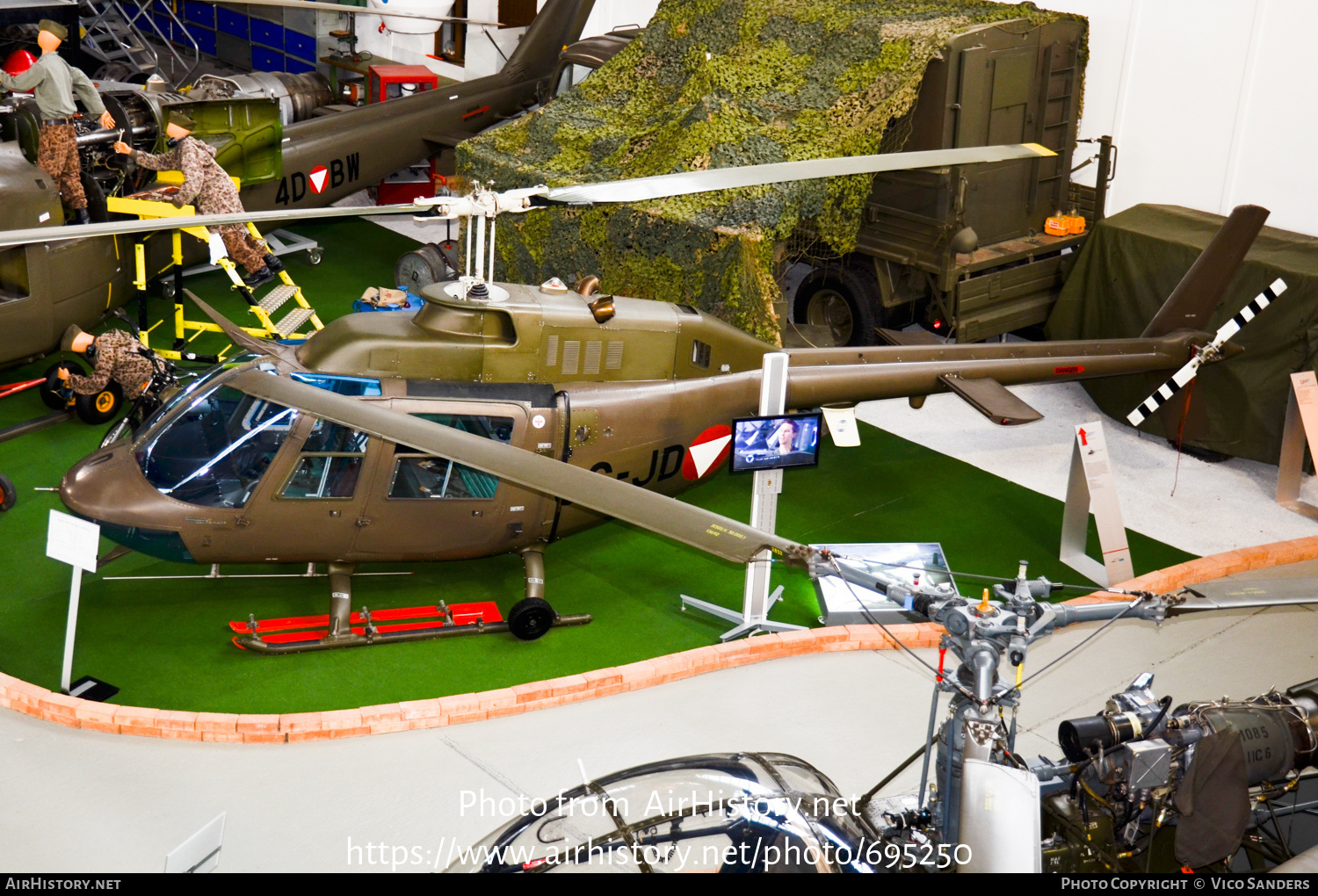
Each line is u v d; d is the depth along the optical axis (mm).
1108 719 5211
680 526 4812
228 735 6926
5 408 11062
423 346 7996
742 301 10828
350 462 7742
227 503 7656
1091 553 10070
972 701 4734
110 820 6270
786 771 5484
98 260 11273
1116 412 12023
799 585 9312
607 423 8352
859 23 12023
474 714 7297
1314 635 8836
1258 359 10844
